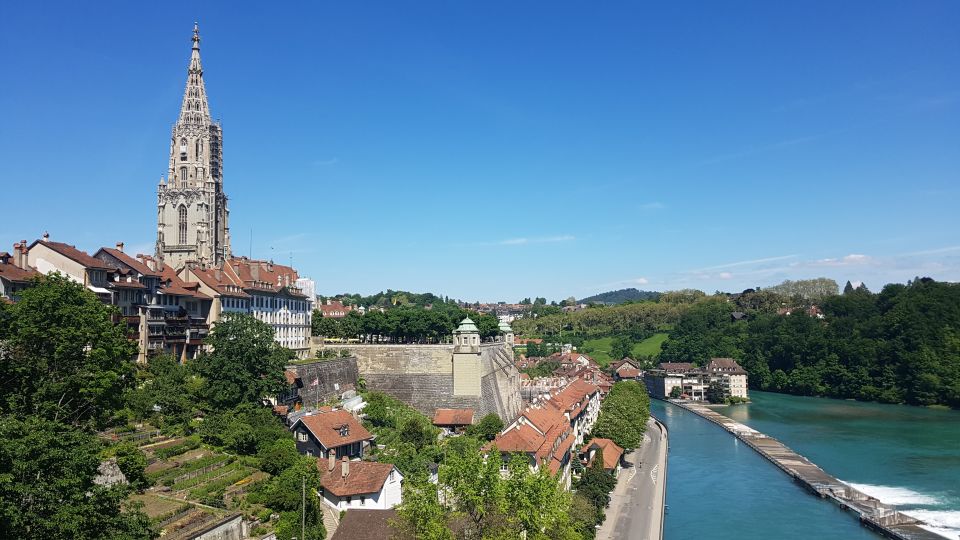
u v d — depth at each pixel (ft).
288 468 356.79
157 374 442.09
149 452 354.54
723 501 525.75
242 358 439.63
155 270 536.42
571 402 629.51
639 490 540.93
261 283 645.10
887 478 580.30
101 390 272.51
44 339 270.67
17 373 264.31
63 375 276.21
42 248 441.27
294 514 314.55
